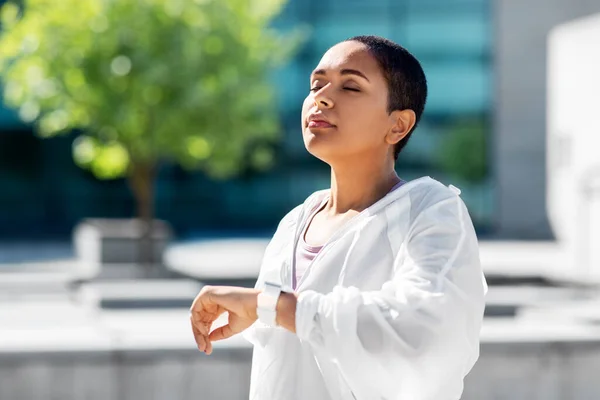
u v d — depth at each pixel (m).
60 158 27.95
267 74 15.23
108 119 13.65
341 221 2.28
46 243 25.50
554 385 6.70
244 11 14.54
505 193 26.27
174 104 13.75
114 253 13.87
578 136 15.25
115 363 6.52
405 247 2.09
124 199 28.27
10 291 13.27
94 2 13.55
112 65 13.44
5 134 27.59
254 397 2.26
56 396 6.48
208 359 6.58
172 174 28.19
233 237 25.86
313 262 2.21
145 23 13.57
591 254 14.45
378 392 1.98
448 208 2.12
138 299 11.26
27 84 13.87
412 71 2.27
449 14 27.38
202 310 2.11
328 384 2.14
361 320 1.93
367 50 2.23
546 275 13.80
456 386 2.03
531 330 7.10
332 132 2.22
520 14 26.27
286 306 1.98
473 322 2.04
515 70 26.27
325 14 27.50
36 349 6.47
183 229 28.28
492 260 17.53
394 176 2.34
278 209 28.23
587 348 6.73
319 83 2.27
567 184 15.64
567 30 15.86
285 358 2.21
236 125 14.39
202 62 13.94
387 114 2.25
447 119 27.61
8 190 27.77
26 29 13.80
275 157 27.95
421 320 1.93
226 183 28.28
